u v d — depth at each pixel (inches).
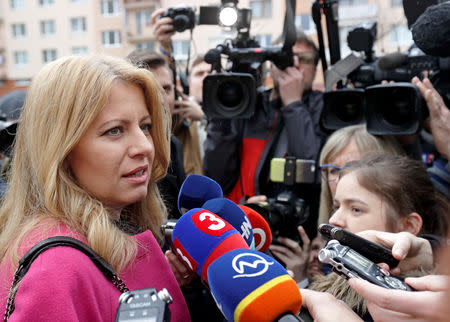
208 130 96.3
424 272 45.9
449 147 72.3
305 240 79.3
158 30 103.0
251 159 95.5
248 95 87.7
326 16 89.0
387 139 76.7
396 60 82.4
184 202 47.5
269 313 32.0
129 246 45.8
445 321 15.1
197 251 38.3
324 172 78.4
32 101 45.6
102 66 44.8
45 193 43.6
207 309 66.5
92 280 40.4
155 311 30.5
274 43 110.8
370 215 57.9
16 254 41.9
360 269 38.2
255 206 73.7
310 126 93.0
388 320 34.7
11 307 39.4
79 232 43.8
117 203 46.9
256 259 34.8
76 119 43.1
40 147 44.4
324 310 39.8
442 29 61.1
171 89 97.3
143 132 49.5
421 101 72.6
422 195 59.9
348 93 84.6
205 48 131.7
